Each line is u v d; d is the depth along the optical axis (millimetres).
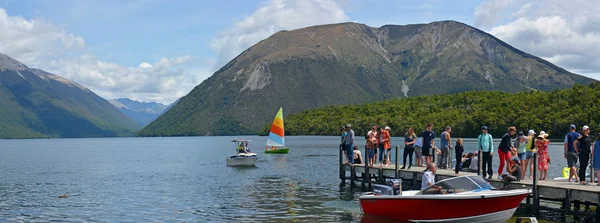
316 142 173750
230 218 28797
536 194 26172
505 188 25781
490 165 29547
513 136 29406
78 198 37438
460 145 30594
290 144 153500
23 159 98062
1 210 32281
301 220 27875
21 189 43750
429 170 27281
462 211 24891
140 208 32562
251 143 188125
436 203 25109
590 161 27844
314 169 60281
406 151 34531
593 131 132625
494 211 24734
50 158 101625
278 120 100312
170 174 57281
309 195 36969
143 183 47562
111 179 52281
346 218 28250
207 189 41844
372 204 27812
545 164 29266
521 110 164875
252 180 48469
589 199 23703
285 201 34406
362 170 39438
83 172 62469
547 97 175750
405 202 26109
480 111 182500
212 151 127625
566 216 27516
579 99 158625
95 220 28844
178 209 31969
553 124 145375
